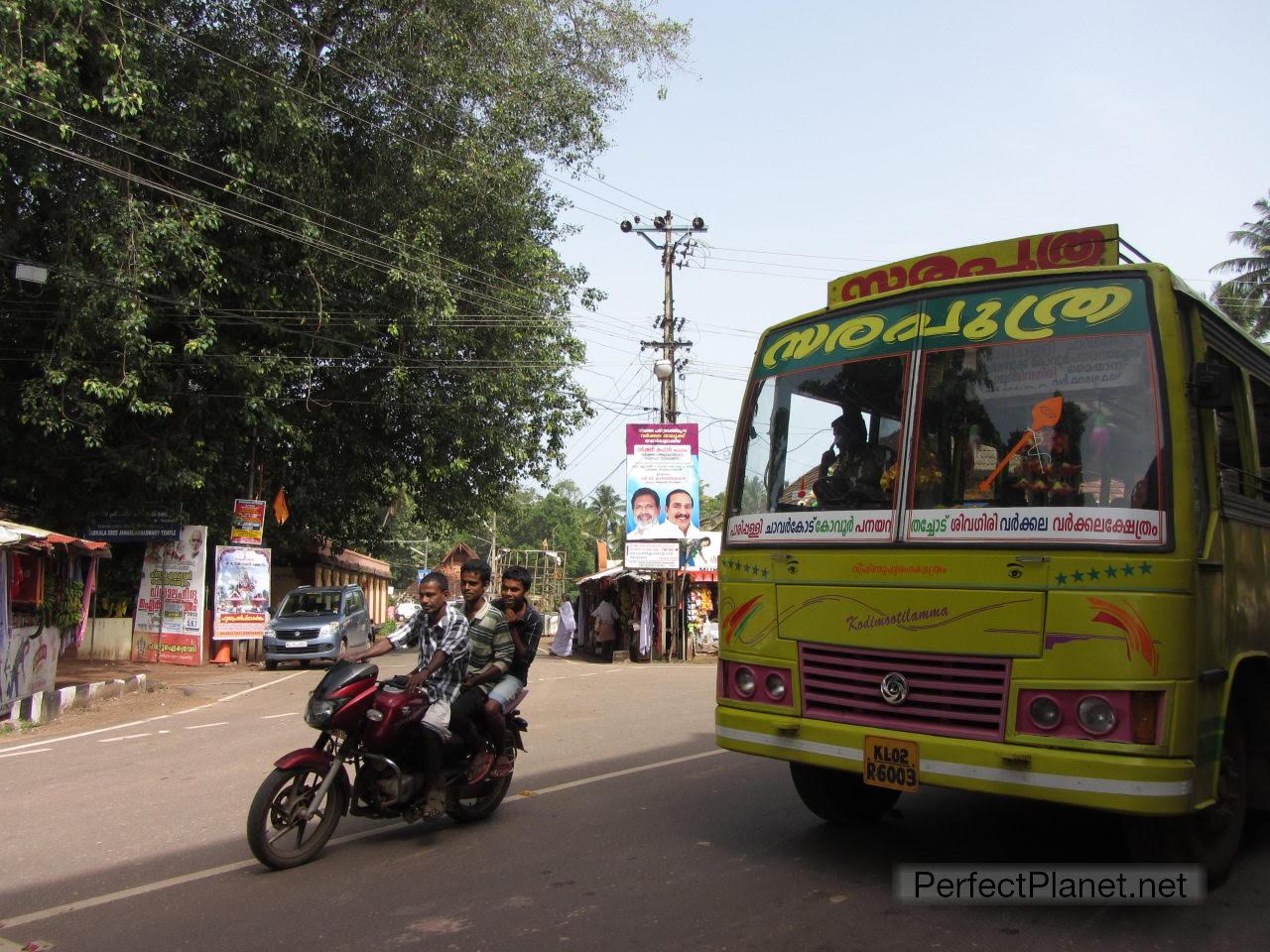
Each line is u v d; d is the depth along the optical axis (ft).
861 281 18.04
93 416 55.11
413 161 64.18
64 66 47.75
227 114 56.49
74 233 52.16
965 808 21.12
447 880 16.35
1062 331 15.20
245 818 21.48
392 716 17.76
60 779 27.58
